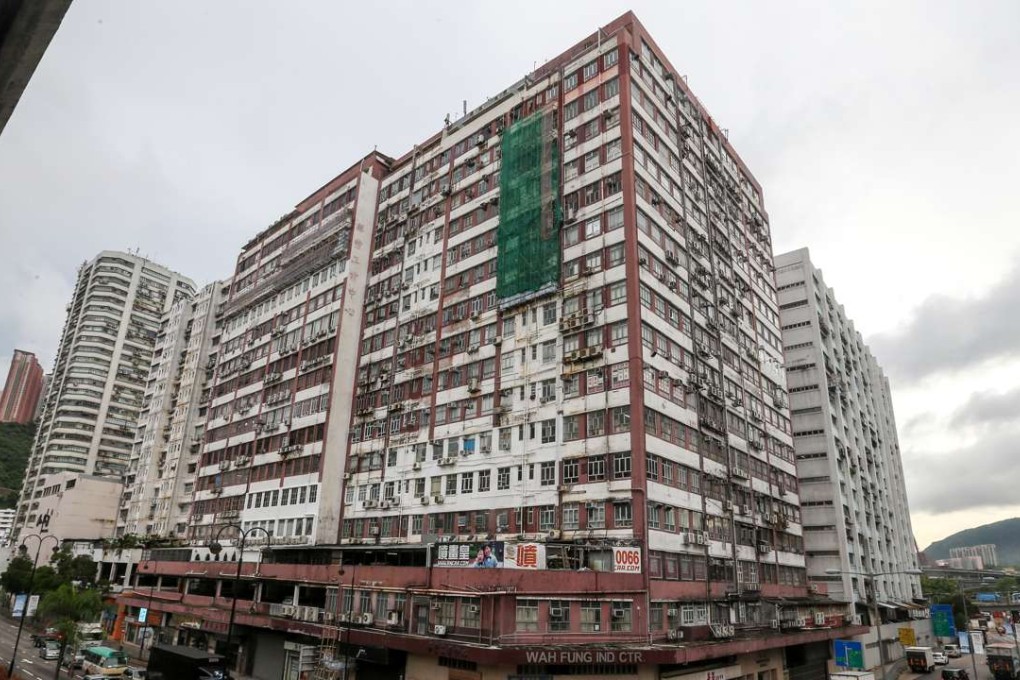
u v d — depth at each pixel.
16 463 172.12
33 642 63.84
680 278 49.50
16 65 9.45
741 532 49.09
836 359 86.81
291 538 57.81
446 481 49.56
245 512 65.25
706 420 47.59
